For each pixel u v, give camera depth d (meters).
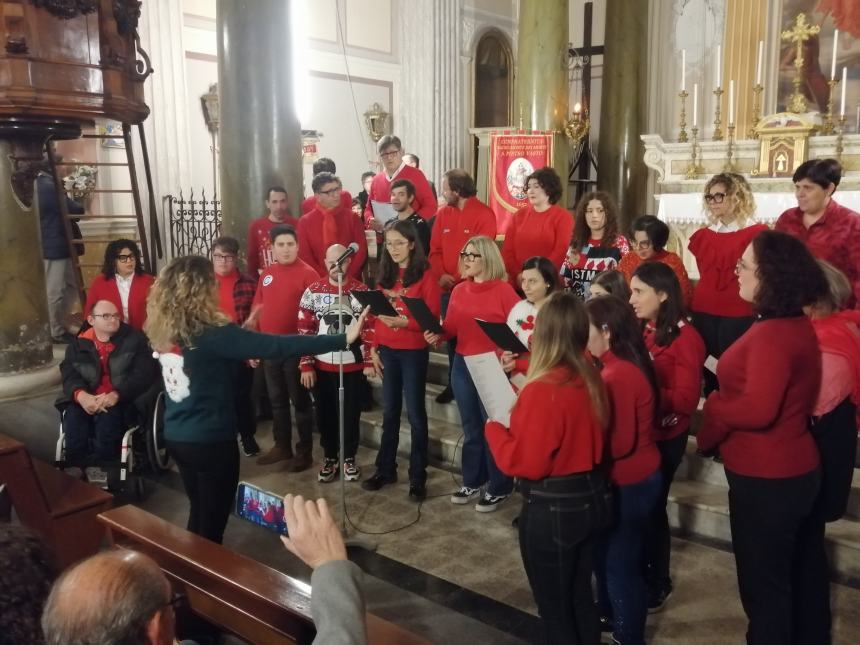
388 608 3.10
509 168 7.08
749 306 3.62
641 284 2.65
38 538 1.29
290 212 5.65
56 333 6.72
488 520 3.92
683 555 3.49
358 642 1.22
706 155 7.96
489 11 12.59
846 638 2.83
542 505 2.23
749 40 9.52
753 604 2.19
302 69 10.17
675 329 2.67
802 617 2.35
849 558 3.24
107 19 4.70
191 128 9.20
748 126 9.64
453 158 12.12
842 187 7.08
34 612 1.20
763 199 6.63
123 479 4.17
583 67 11.46
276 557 3.62
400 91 11.77
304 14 10.12
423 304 3.54
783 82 9.50
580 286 4.11
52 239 6.59
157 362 4.41
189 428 2.79
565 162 7.62
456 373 3.95
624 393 2.35
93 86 4.61
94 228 8.31
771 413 2.03
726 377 2.16
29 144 4.94
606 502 2.27
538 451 2.14
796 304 2.05
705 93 10.31
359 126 11.15
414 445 4.14
